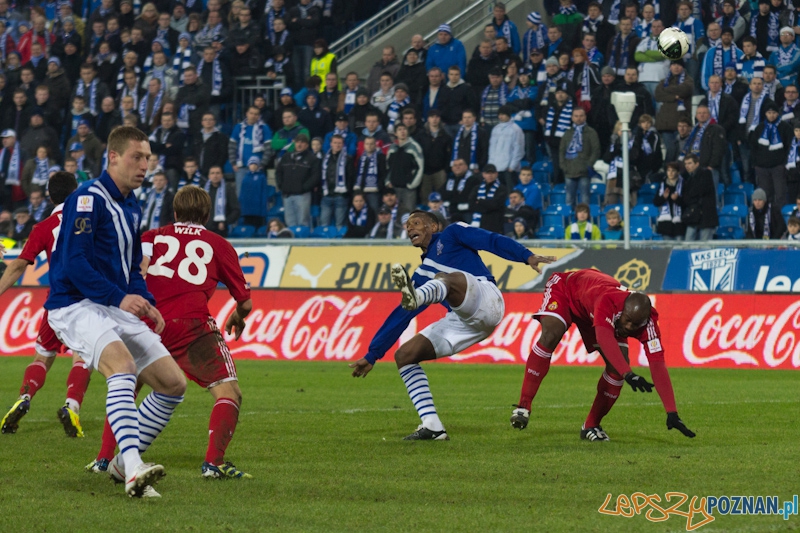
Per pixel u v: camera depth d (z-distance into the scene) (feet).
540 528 42.83
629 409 88.43
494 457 61.82
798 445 66.33
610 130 169.27
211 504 47.52
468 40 208.03
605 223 164.86
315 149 172.86
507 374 126.31
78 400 72.95
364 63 214.28
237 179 181.88
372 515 45.29
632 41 173.27
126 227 50.62
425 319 147.74
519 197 157.79
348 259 151.74
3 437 72.28
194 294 54.75
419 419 82.02
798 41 170.71
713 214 151.43
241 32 196.65
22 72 203.41
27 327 156.56
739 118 163.02
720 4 177.88
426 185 170.81
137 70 195.93
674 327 137.80
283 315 152.56
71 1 234.79
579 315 68.54
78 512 45.60
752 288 134.62
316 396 101.19
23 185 187.73
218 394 54.44
